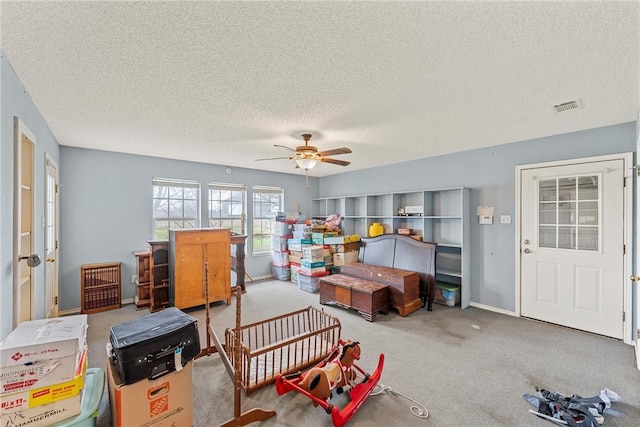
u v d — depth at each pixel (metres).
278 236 5.88
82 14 1.33
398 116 2.75
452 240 4.45
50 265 3.28
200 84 2.08
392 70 1.89
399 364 2.53
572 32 1.48
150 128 3.11
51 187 3.27
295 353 2.35
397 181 5.19
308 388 1.86
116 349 1.51
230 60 1.76
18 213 1.88
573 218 3.27
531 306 3.60
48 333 1.55
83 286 3.84
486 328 3.31
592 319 3.14
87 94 2.23
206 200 5.20
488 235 3.98
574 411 1.85
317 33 1.49
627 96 2.28
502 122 2.93
